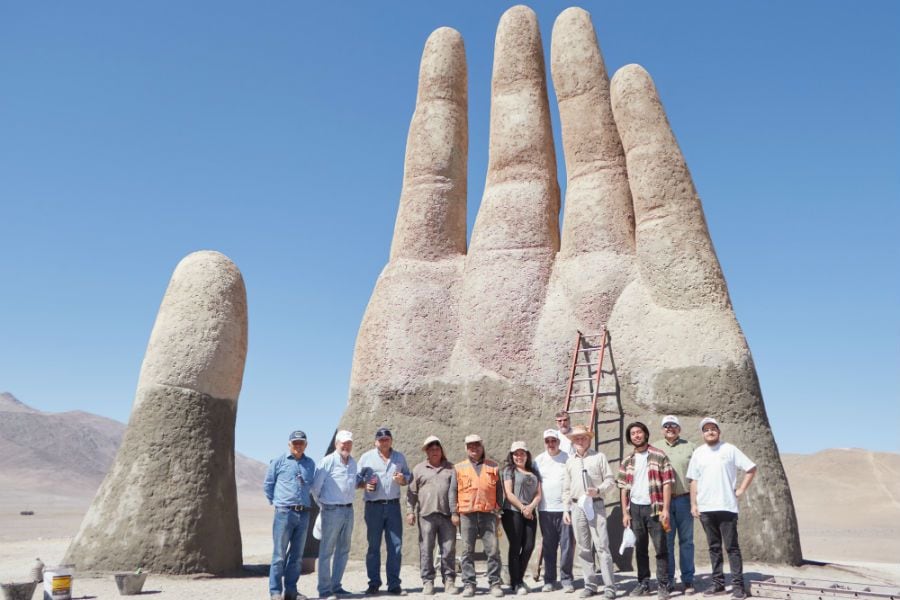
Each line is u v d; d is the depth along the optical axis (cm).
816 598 845
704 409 1207
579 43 1536
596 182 1451
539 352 1366
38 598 1026
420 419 1377
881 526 3947
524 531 937
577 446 912
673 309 1283
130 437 1230
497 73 1593
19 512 5575
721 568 855
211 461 1228
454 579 959
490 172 1545
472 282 1448
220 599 970
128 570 1145
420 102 1606
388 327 1444
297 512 916
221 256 1365
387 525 974
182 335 1271
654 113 1389
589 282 1377
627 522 882
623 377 1288
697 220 1330
